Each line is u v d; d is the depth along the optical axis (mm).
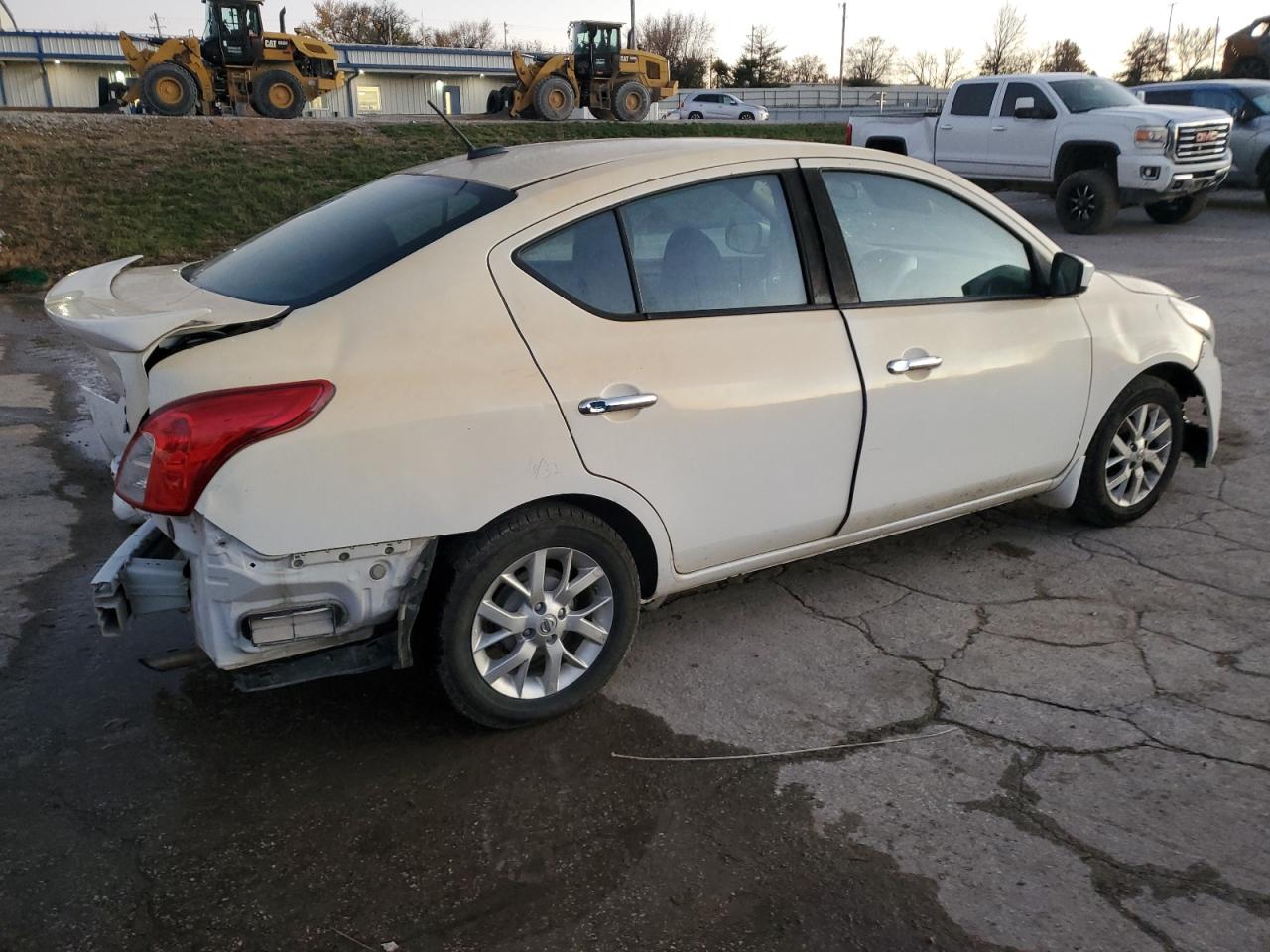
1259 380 7242
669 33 78812
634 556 3393
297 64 23188
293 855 2695
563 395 3020
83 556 4484
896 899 2518
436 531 2859
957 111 16391
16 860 2668
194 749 3148
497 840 2748
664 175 3344
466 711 3098
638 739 3197
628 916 2477
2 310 10805
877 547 4613
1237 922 2422
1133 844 2688
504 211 3102
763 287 3480
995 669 3557
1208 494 5172
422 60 49406
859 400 3590
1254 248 13320
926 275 3881
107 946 2393
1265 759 3023
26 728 3242
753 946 2383
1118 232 15344
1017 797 2883
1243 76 23875
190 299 3115
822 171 3664
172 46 22078
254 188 16688
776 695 3426
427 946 2395
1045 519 4902
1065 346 4184
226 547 2697
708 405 3273
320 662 2906
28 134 17266
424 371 2859
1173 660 3586
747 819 2820
